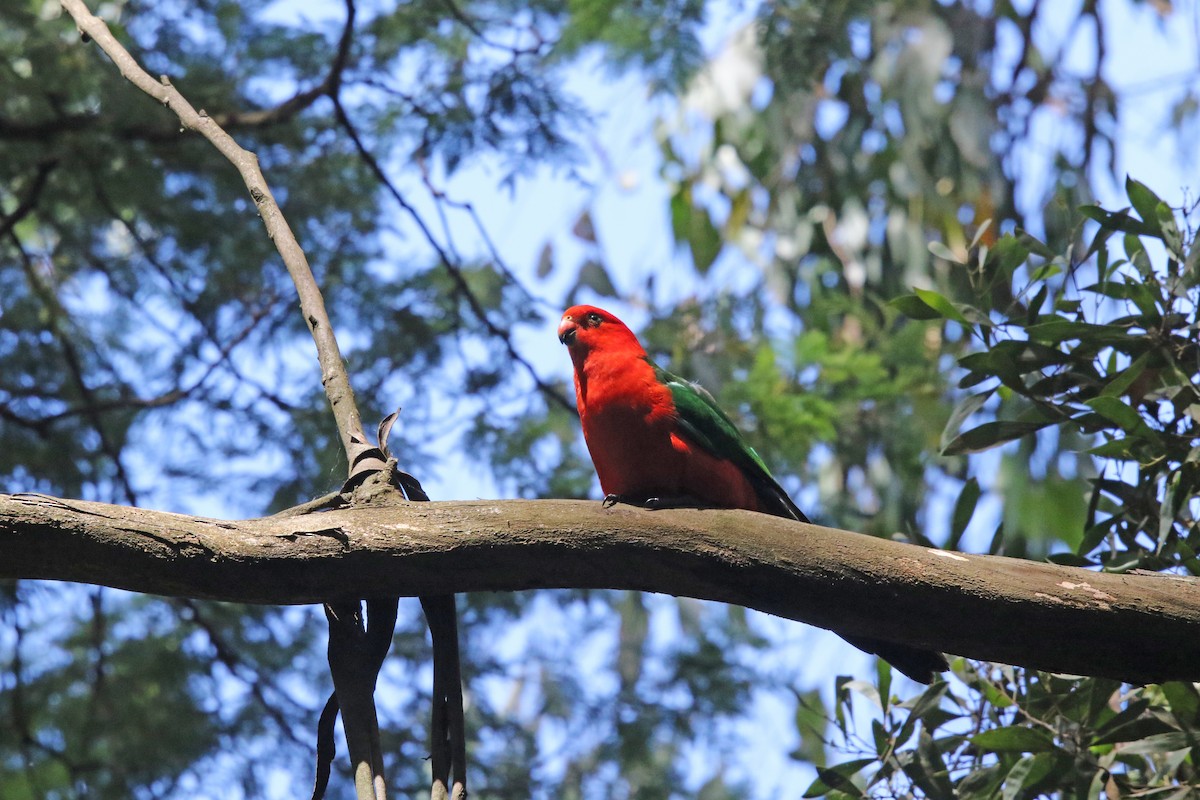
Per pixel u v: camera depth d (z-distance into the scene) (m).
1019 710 6.76
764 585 5.10
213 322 13.71
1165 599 5.01
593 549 5.07
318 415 13.27
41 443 13.41
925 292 7.01
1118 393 6.56
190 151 12.84
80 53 12.12
